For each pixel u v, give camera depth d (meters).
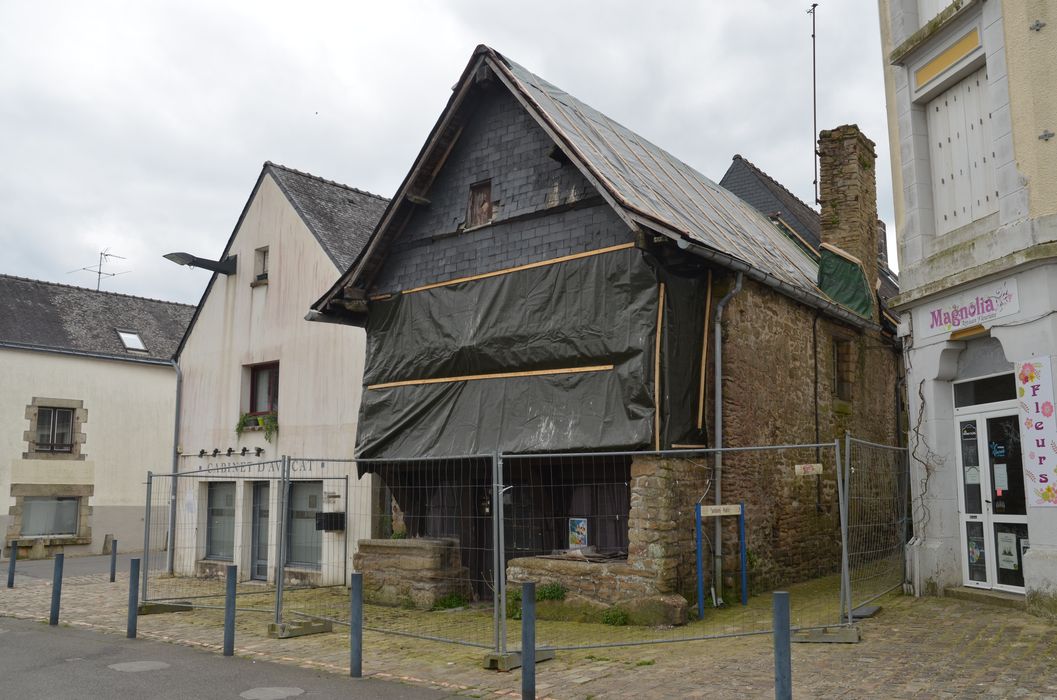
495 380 12.32
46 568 21.03
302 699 7.08
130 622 10.42
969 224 10.51
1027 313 9.51
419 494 13.62
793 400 13.76
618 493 11.67
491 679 7.73
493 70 12.76
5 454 24.86
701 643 8.88
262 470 17.27
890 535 11.47
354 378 15.98
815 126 18.56
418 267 13.88
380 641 9.91
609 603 10.45
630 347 10.91
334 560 15.59
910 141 11.55
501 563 8.45
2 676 8.10
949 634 8.42
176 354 19.64
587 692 7.07
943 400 11.02
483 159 13.38
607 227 11.62
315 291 16.98
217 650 9.48
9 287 27.97
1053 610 8.89
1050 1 9.53
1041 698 6.09
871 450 11.40
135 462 27.73
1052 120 9.43
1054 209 9.34
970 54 10.56
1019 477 9.95
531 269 12.24
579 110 14.73
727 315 12.05
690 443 11.12
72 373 26.62
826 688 6.66
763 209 23.89
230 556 17.92
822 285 16.22
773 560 12.73
